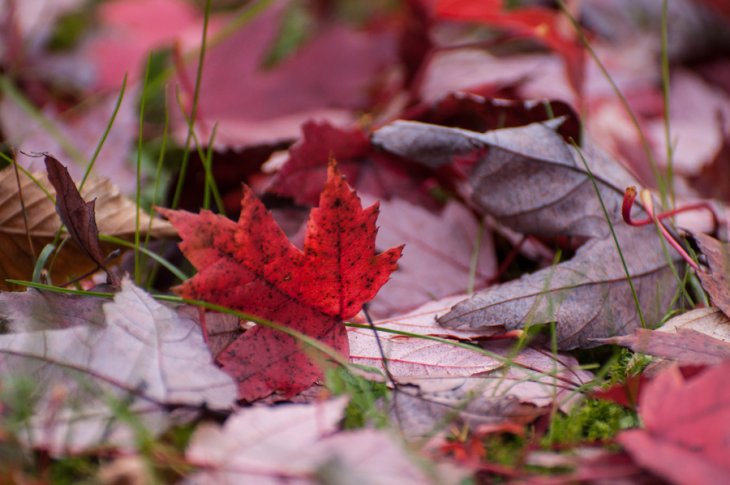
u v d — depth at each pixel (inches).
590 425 20.3
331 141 24.4
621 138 29.2
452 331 21.6
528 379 20.6
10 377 19.7
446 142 23.3
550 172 22.9
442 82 32.0
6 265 22.2
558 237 23.3
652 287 22.2
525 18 28.7
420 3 29.8
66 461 19.3
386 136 23.8
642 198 22.0
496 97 29.7
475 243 23.8
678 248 21.9
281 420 19.4
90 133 28.9
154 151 27.8
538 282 21.8
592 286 21.9
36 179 22.1
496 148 22.9
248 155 25.1
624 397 20.1
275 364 20.6
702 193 26.2
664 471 18.8
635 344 20.7
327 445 19.1
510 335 21.5
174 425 19.6
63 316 20.7
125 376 19.8
